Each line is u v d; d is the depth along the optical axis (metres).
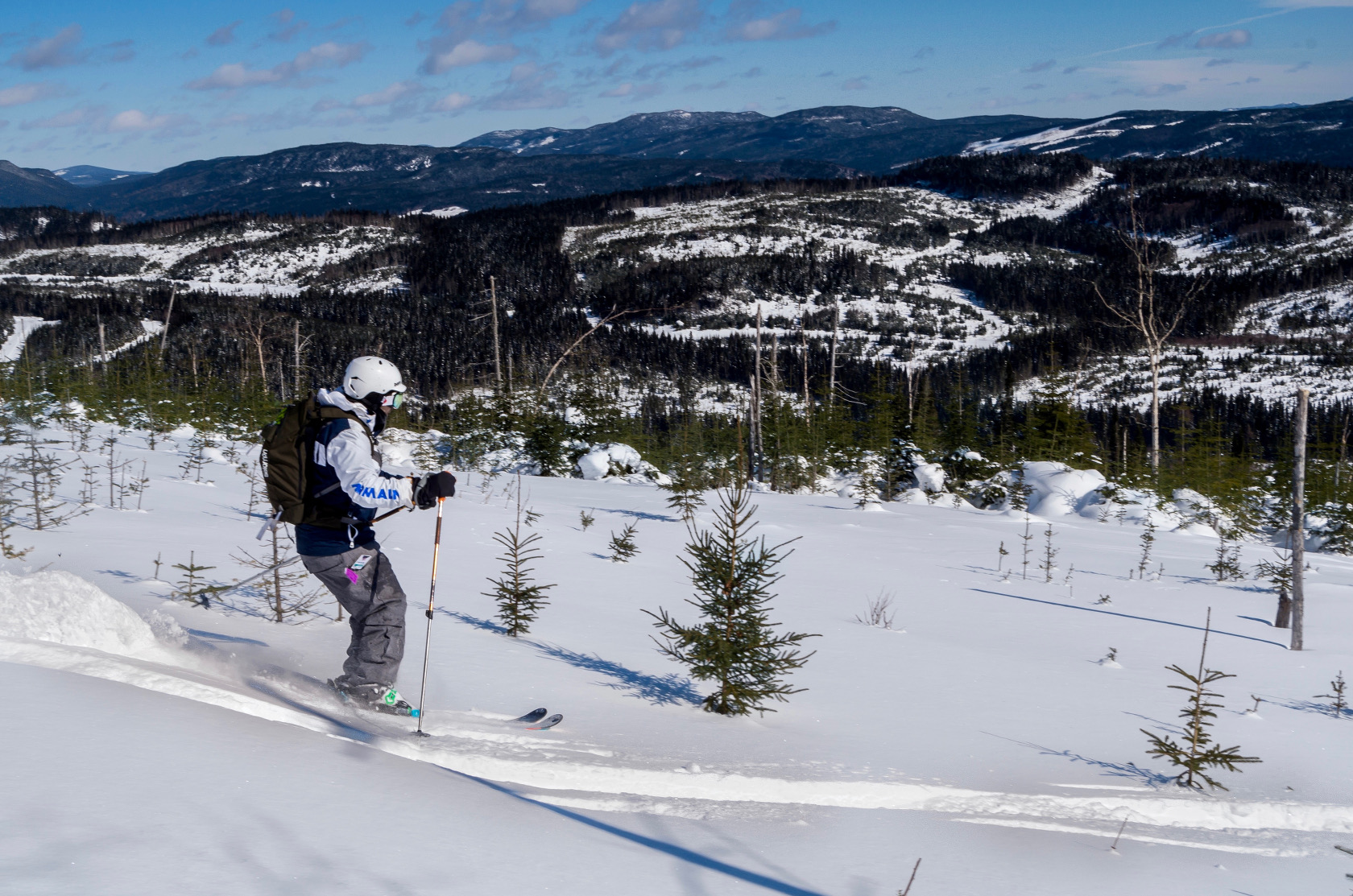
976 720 5.49
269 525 4.08
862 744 4.75
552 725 4.35
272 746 2.90
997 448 23.50
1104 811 4.21
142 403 20.92
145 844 2.02
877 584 10.38
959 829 3.67
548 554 10.16
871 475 22.53
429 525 10.95
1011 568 12.17
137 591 5.82
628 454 23.16
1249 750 5.42
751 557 5.27
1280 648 8.60
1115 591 11.10
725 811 3.53
